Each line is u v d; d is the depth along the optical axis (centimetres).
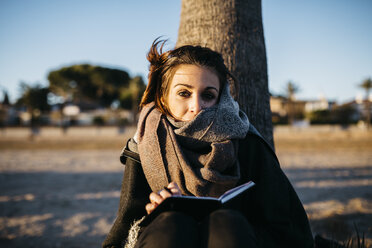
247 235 83
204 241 82
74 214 448
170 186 105
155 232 83
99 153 1546
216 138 116
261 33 209
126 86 6488
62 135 3494
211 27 199
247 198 117
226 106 120
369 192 524
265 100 204
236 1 200
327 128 3784
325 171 829
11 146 2070
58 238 346
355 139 2458
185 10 213
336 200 467
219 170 113
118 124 5141
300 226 114
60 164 1098
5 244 327
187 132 117
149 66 141
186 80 121
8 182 730
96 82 6288
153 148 118
